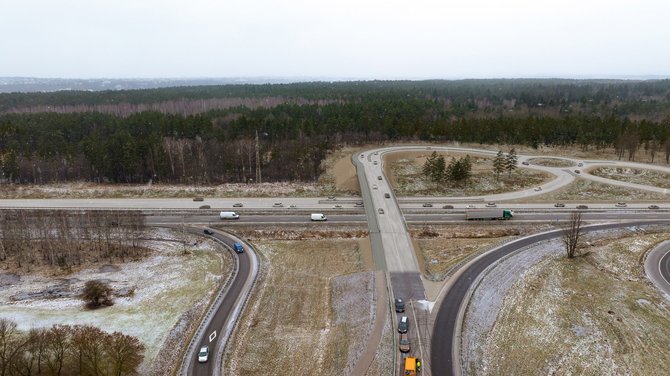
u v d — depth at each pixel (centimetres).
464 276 7094
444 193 11475
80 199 11306
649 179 12119
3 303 6812
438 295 6494
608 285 6869
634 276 7156
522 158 14075
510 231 9200
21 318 6334
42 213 9006
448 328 5691
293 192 11669
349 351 5384
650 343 5500
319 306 6625
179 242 9000
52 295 7069
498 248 8231
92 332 5153
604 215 9925
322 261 8094
